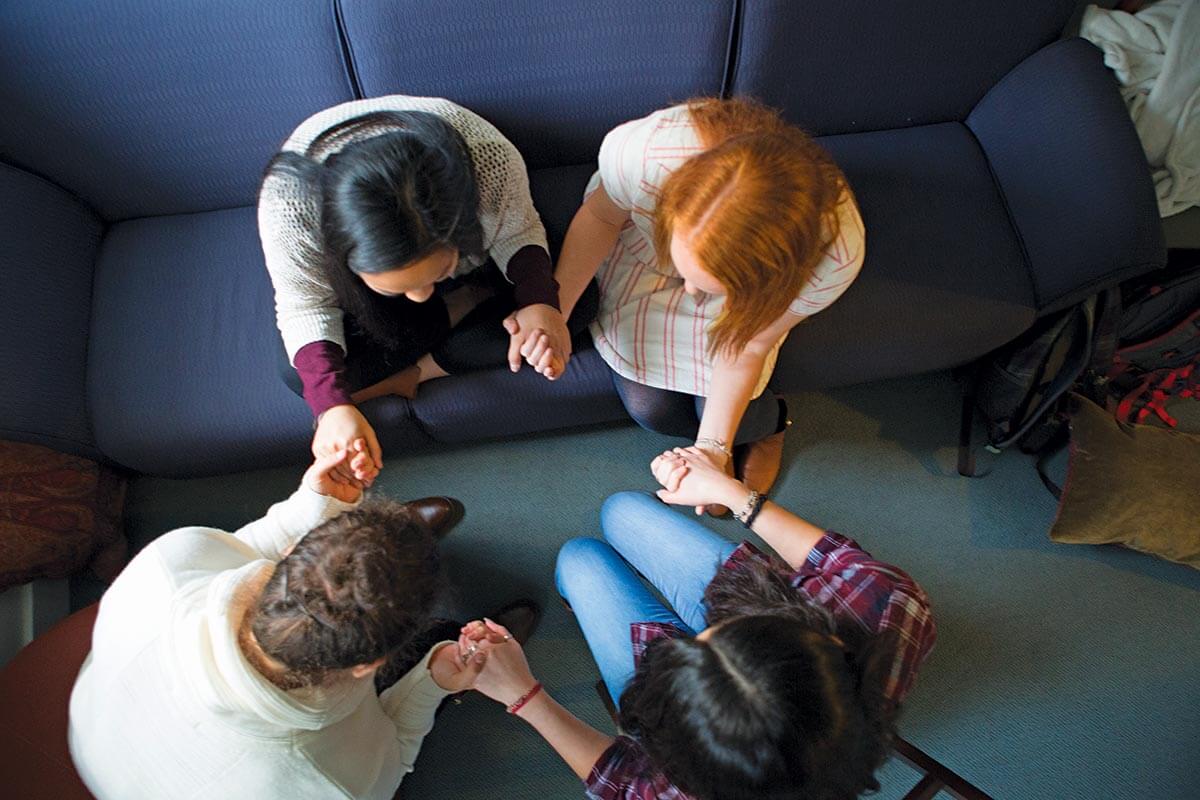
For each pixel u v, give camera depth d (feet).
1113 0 5.50
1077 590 5.10
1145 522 4.76
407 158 2.65
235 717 2.49
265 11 4.06
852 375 4.83
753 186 2.72
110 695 2.72
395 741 3.40
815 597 3.06
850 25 4.47
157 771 2.70
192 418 4.43
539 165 4.99
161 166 4.71
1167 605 5.05
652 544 4.24
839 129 5.10
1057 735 4.74
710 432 4.07
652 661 2.53
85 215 4.91
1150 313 5.06
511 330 3.75
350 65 4.32
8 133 4.42
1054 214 4.53
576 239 4.09
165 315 4.67
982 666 4.91
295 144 3.50
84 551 4.70
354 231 2.65
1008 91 4.87
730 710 2.11
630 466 5.47
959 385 5.64
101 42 4.09
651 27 4.33
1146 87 5.15
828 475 5.44
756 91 4.74
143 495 5.38
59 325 4.50
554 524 5.30
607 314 4.42
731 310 3.22
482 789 4.59
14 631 4.54
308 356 3.66
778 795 2.15
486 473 5.45
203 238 4.91
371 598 2.30
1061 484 5.32
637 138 3.42
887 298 4.54
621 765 3.02
